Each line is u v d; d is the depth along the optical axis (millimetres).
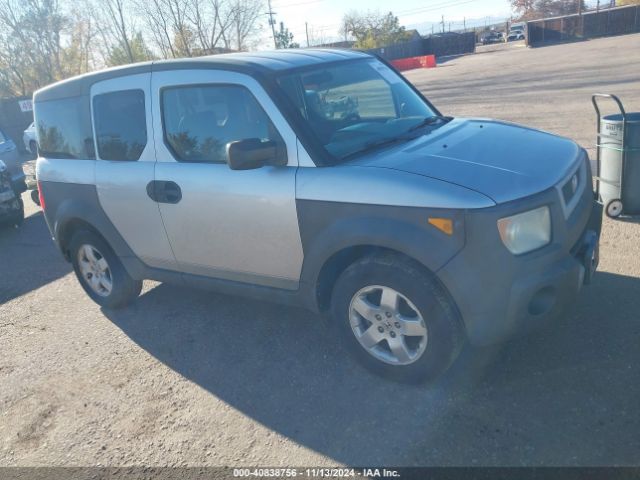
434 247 2887
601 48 31250
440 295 3002
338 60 4102
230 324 4406
